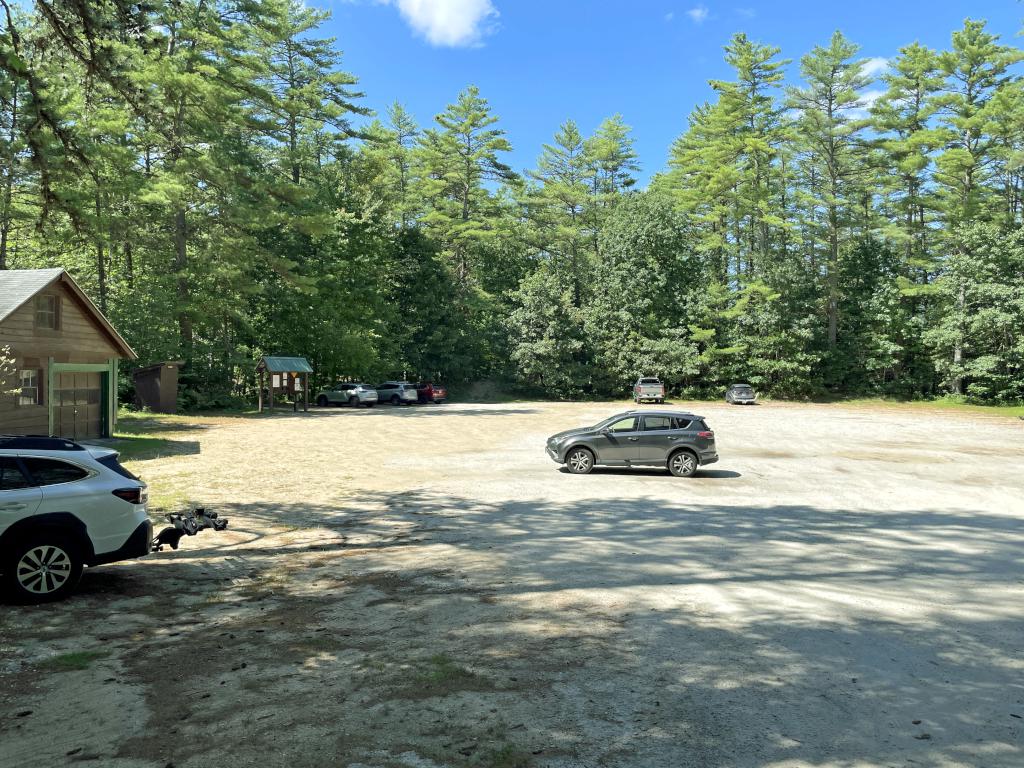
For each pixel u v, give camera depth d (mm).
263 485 15922
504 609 7359
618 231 64875
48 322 23141
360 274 58312
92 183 19016
